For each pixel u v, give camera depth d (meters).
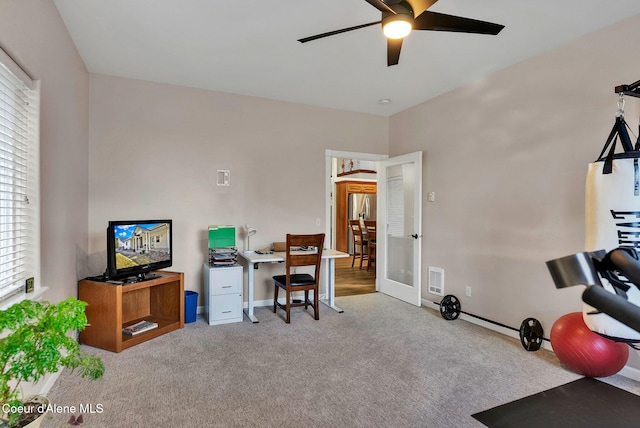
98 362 1.21
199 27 2.72
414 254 4.43
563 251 2.93
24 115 2.05
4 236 1.88
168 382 2.42
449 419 2.02
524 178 3.24
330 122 4.78
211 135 4.11
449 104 4.08
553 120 3.01
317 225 4.71
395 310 4.21
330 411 2.09
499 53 3.11
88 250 3.50
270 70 3.53
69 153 2.82
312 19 2.61
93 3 2.41
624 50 2.55
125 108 3.71
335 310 4.19
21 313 1.06
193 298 3.73
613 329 1.72
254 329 3.52
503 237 3.44
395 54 2.46
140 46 3.03
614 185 1.90
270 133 4.43
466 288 3.83
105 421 1.96
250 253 4.10
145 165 3.79
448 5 2.41
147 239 3.36
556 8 2.42
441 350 3.01
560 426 1.97
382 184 5.11
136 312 3.65
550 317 3.03
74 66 2.98
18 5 1.84
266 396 2.25
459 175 3.93
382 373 2.58
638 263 0.58
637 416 2.07
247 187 4.30
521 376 2.54
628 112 2.53
